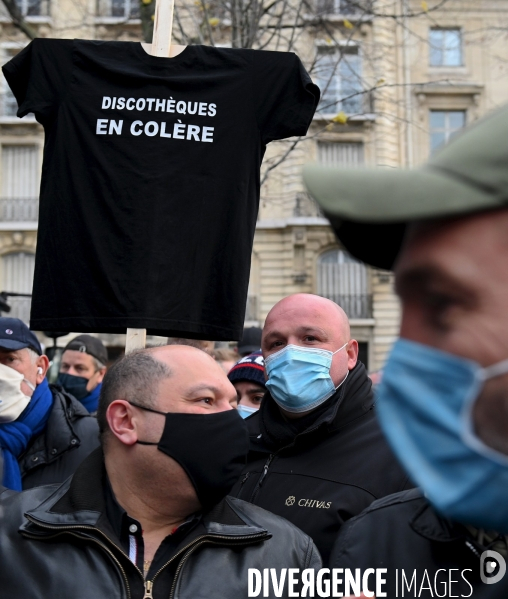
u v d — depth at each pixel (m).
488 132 0.69
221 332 2.96
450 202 0.68
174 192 2.99
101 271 2.94
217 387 2.24
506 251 0.68
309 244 23.50
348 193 0.73
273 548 2.19
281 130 3.09
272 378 3.11
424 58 22.06
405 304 0.75
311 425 3.06
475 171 0.68
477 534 1.66
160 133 3.03
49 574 2.01
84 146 3.04
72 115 3.07
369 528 1.92
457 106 22.41
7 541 2.11
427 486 0.72
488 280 0.68
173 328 2.90
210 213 3.00
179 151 3.02
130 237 2.95
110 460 2.22
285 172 22.23
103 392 2.31
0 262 24.39
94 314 2.93
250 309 23.59
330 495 2.82
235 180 3.03
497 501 0.68
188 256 2.96
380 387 0.80
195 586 2.03
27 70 3.14
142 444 2.15
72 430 3.71
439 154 0.74
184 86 3.07
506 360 0.68
